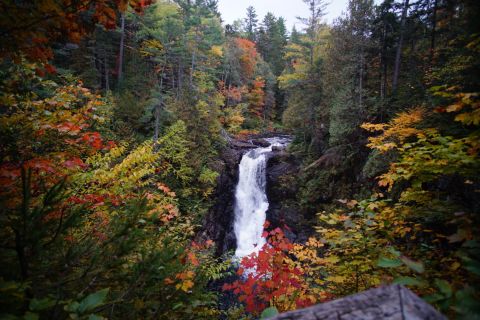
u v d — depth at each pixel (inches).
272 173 881.5
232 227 850.1
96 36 804.0
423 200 132.0
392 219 131.6
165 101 770.8
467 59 236.7
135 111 700.0
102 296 53.6
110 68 911.0
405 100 498.9
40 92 173.5
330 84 745.6
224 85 1475.1
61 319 66.2
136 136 653.3
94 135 125.5
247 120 1534.2
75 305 52.8
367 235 133.0
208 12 1264.8
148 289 86.7
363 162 581.0
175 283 100.5
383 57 674.2
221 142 930.7
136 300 84.5
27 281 58.0
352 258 134.5
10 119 102.3
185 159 636.1
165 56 864.9
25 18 73.5
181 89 917.2
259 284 152.2
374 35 676.1
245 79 1700.3
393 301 43.6
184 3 1046.4
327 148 762.2
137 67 925.8
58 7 76.8
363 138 593.3
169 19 886.4
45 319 64.2
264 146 1135.6
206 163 786.8
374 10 697.6
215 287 534.9
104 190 144.3
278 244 161.8
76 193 129.3
